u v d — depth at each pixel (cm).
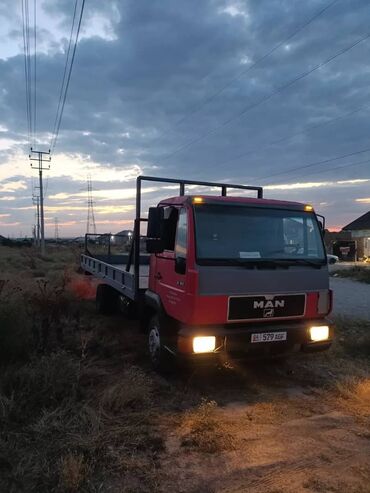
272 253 575
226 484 358
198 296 521
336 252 4303
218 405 525
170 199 634
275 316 563
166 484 356
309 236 611
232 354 546
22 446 397
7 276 1688
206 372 641
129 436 431
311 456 405
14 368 564
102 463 379
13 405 459
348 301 1461
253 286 547
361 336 836
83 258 1402
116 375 607
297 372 652
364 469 383
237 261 543
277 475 372
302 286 581
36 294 976
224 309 532
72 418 448
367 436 448
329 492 348
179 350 529
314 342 586
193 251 532
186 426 463
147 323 709
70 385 527
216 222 556
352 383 595
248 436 444
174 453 407
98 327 882
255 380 616
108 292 1014
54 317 811
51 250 5494
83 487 343
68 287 1295
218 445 417
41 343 681
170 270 593
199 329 530
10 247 6312
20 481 344
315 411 512
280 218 593
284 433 453
